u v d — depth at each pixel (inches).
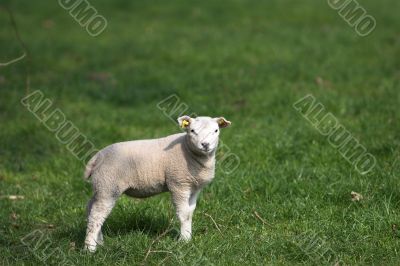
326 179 559.8
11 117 810.2
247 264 418.3
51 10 1519.4
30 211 544.7
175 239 453.4
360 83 901.2
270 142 655.1
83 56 1137.4
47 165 656.4
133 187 434.0
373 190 525.3
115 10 1524.4
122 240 452.8
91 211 435.5
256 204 525.7
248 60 1057.5
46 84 954.1
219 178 574.9
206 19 1428.4
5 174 640.4
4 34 1286.9
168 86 911.7
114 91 911.0
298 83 903.1
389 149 615.8
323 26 1325.0
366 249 433.7
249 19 1417.3
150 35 1282.0
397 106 757.3
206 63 1050.1
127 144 438.3
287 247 441.4
